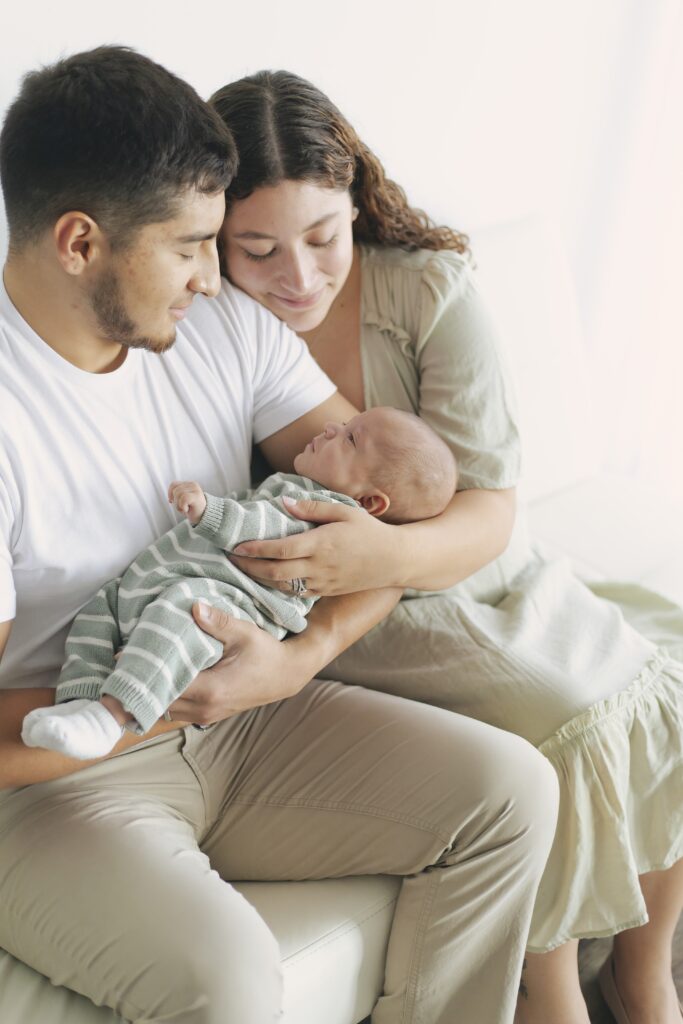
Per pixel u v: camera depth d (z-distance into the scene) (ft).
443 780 4.29
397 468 4.48
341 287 4.97
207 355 4.49
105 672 3.88
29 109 3.57
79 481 4.02
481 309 5.03
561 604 5.30
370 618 4.45
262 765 4.59
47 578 4.03
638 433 8.93
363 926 4.25
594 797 4.63
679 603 5.72
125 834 3.89
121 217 3.61
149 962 3.58
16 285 3.86
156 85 3.57
